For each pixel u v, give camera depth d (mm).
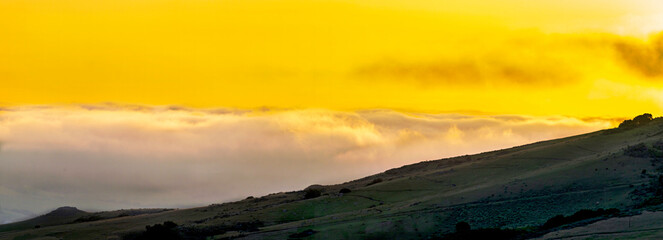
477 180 177125
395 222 139250
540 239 108438
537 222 127250
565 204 137750
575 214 124062
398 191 177250
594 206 132500
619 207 127500
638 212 116125
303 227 143875
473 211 141875
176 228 151000
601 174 153125
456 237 121000
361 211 157250
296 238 134375
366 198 173625
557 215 124812
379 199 171375
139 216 183000
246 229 149750
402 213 147375
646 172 148250
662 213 111500
